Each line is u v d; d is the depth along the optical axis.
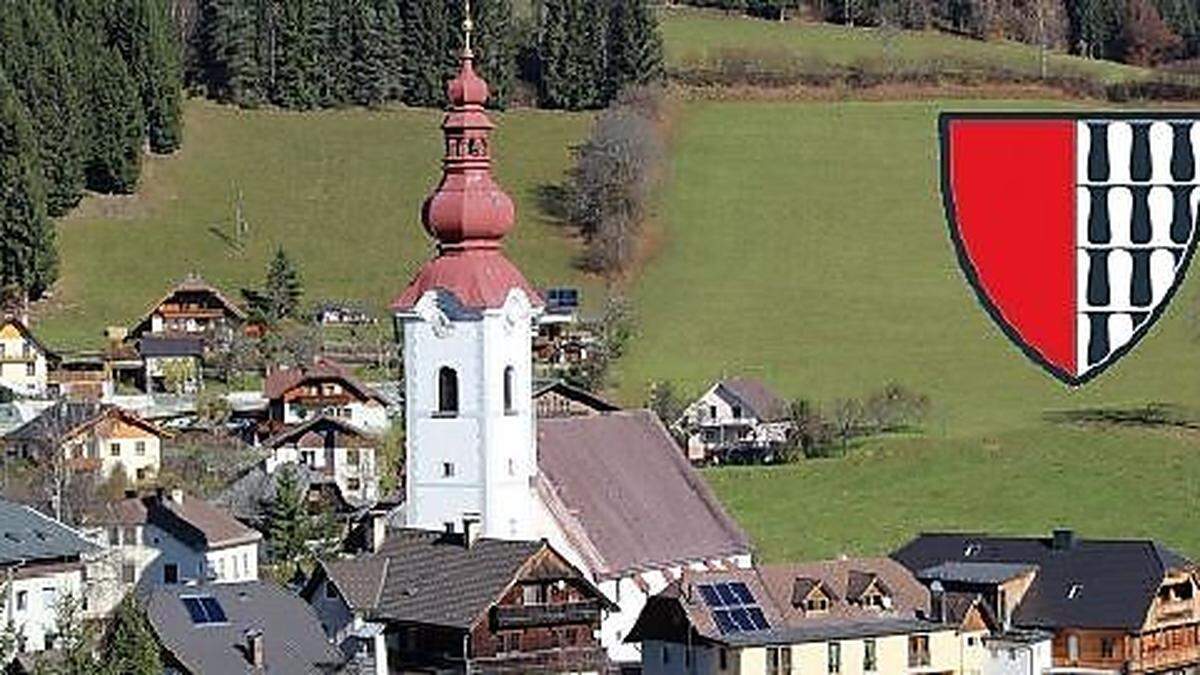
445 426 190.62
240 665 160.38
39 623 188.38
